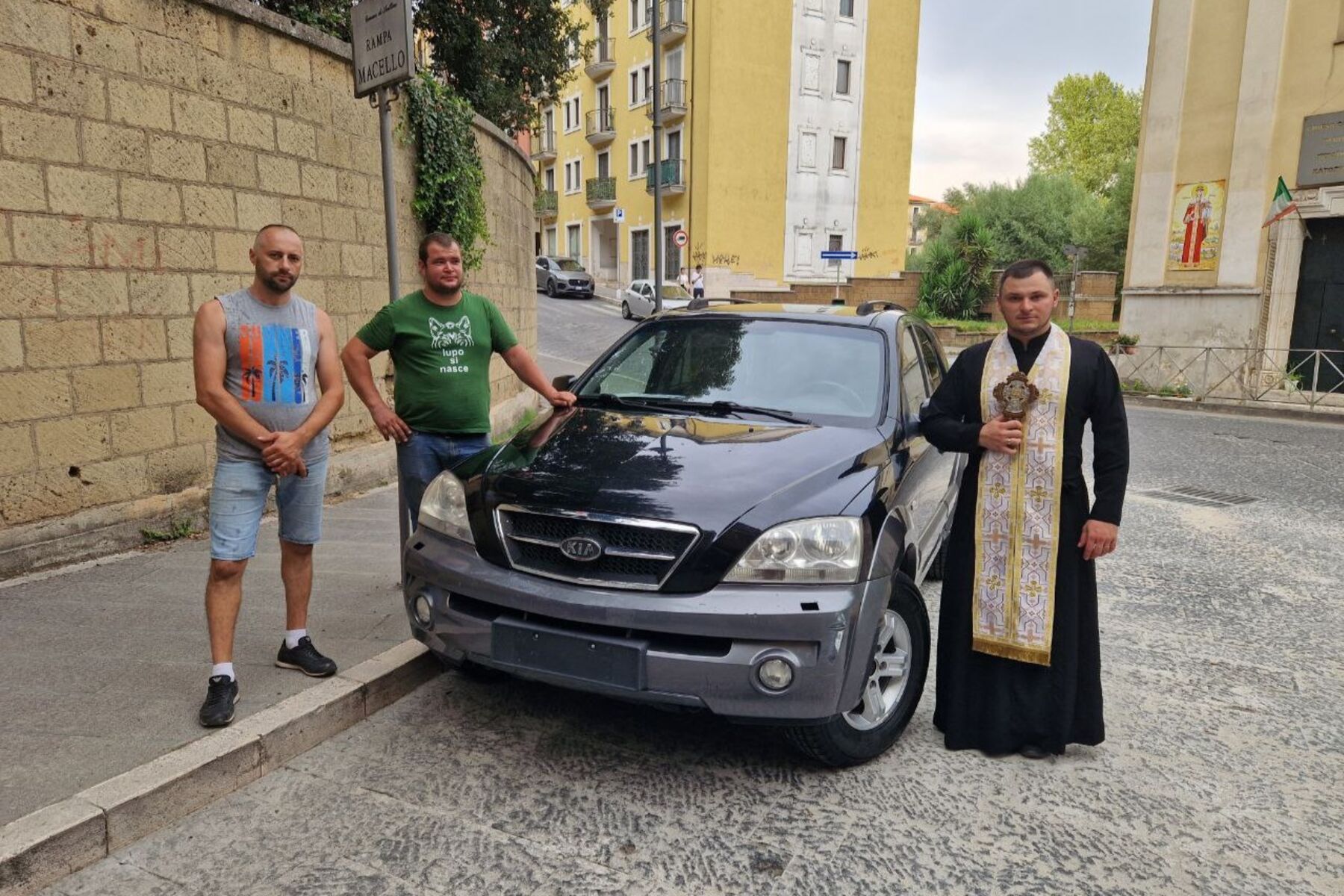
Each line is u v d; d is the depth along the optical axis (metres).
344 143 6.78
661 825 2.91
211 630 3.23
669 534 2.98
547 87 17.30
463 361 4.13
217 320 3.17
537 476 3.35
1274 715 3.89
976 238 30.19
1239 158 15.80
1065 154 58.97
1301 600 5.45
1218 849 2.87
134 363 5.20
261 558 5.27
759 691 2.91
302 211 6.39
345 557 5.34
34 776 2.81
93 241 4.92
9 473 4.63
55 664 3.64
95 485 5.05
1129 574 5.95
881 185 38.28
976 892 2.61
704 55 33.41
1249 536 6.95
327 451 3.62
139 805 2.74
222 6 5.58
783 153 35.31
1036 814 3.05
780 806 3.05
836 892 2.59
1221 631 4.91
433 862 2.69
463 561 3.27
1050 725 3.39
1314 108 14.88
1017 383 3.29
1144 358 17.44
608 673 2.97
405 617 4.34
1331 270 15.26
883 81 37.50
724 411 4.11
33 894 2.48
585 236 43.75
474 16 14.89
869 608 3.02
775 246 35.81
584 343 21.22
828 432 3.77
